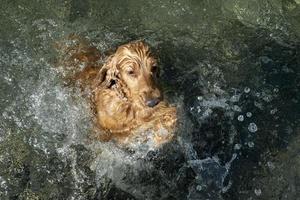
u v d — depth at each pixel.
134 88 5.29
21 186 5.61
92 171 5.81
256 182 5.66
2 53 6.77
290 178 5.66
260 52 6.82
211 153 5.93
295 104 6.30
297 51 6.81
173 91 6.39
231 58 6.79
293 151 5.88
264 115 6.22
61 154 5.93
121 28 7.12
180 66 6.69
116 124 5.66
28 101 6.35
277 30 7.05
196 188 5.65
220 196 5.57
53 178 5.71
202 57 6.80
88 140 5.99
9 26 7.07
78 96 6.07
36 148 5.95
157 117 5.48
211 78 6.57
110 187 5.68
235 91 6.45
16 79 6.54
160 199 5.59
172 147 5.95
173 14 7.31
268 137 6.04
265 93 6.41
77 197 5.57
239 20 7.20
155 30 7.14
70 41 6.70
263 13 7.21
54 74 6.43
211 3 7.34
